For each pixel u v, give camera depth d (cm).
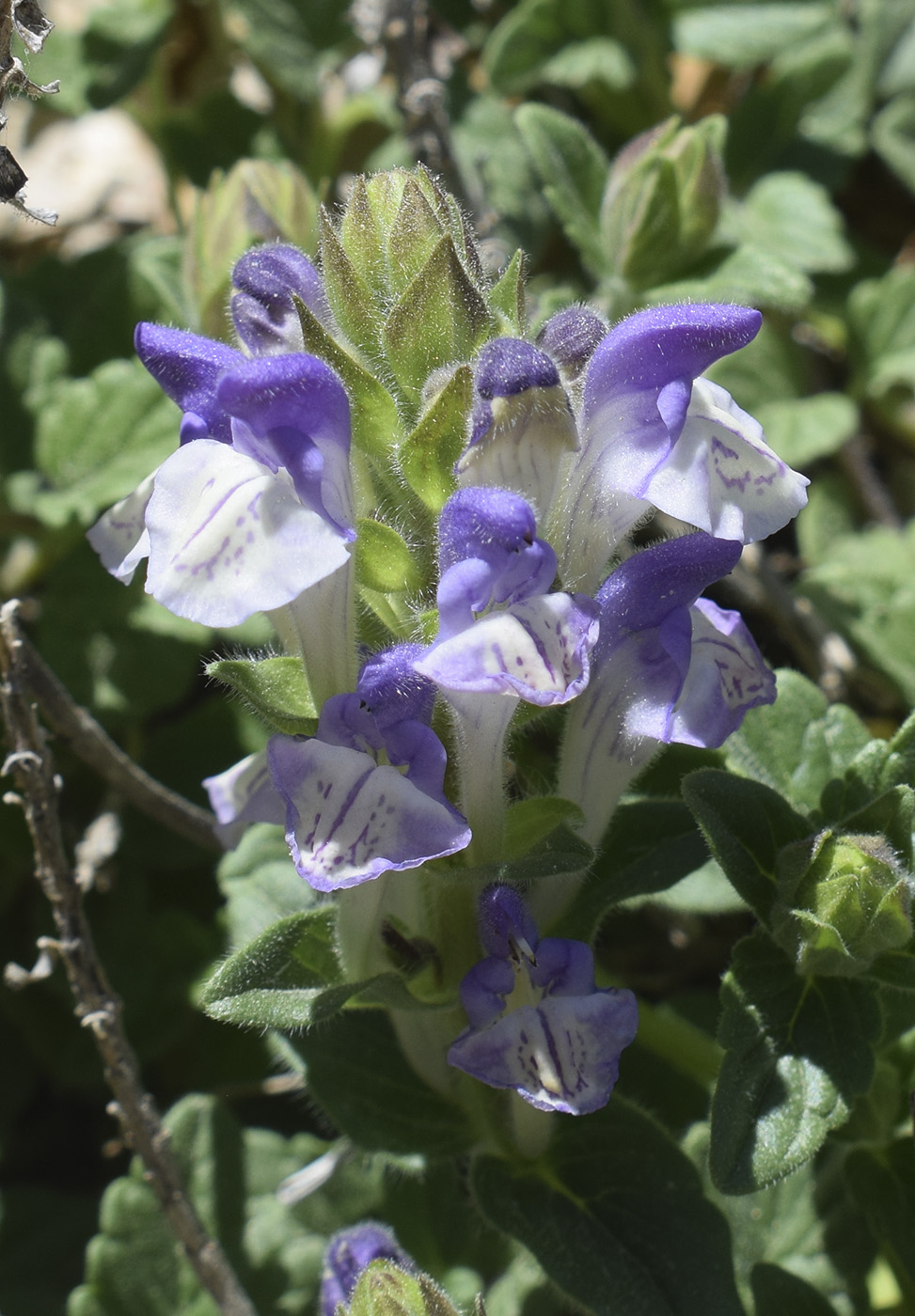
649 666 19
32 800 22
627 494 19
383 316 19
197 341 19
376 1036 22
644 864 21
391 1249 21
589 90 34
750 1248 23
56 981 26
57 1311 24
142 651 26
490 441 18
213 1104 24
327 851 18
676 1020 24
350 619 19
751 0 32
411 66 28
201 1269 22
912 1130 21
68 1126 27
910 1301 23
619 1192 21
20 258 37
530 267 31
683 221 25
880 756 21
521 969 19
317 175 33
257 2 31
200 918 27
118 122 40
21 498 26
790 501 19
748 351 33
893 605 27
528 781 21
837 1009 20
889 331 34
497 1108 21
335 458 18
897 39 36
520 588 18
